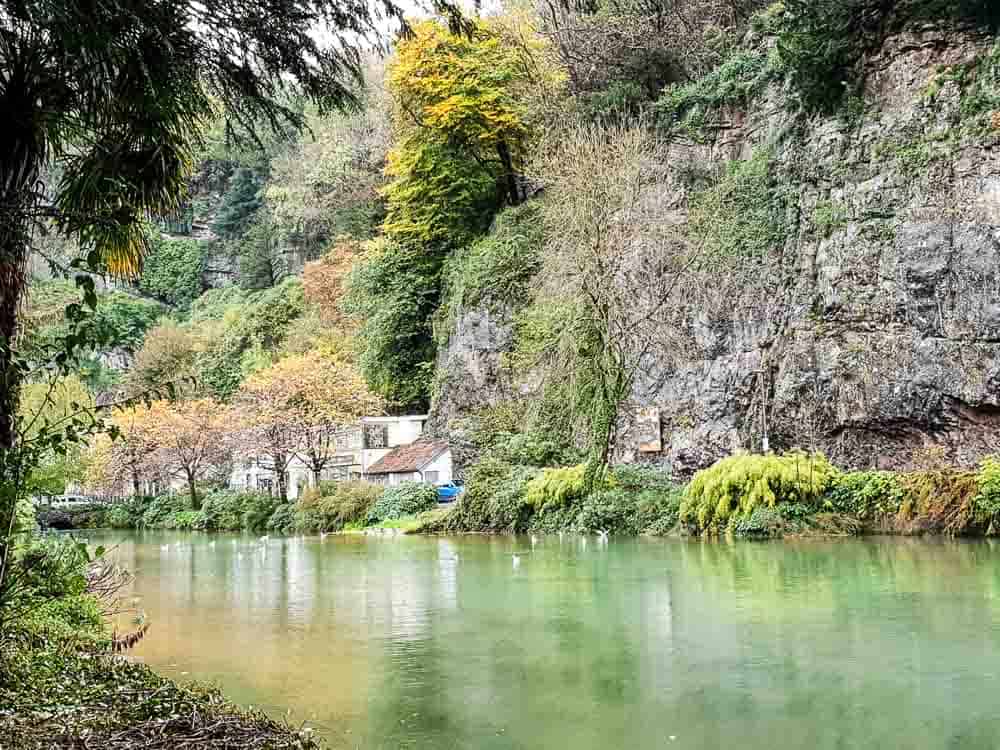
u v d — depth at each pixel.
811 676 8.42
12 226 6.07
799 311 26.84
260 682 8.84
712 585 14.49
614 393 27.97
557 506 29.25
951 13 24.70
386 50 7.84
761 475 23.48
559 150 31.73
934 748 6.39
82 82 6.29
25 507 8.04
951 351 23.05
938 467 22.91
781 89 29.95
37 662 7.25
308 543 30.48
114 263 7.09
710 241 29.17
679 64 35.91
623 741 6.79
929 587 13.21
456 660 9.68
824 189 27.02
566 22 36.53
